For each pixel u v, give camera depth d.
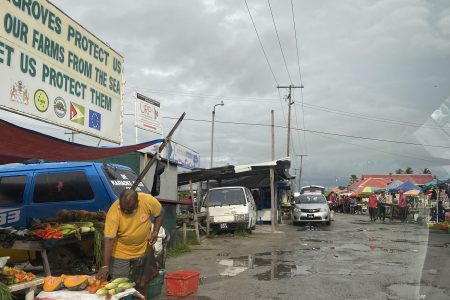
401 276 8.70
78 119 7.62
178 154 17.39
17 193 7.85
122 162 12.99
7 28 5.91
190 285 7.41
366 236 16.80
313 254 11.94
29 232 5.86
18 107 6.11
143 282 5.52
